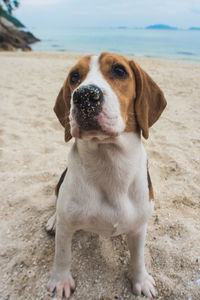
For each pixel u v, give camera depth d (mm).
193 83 1761
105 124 313
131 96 375
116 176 370
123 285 443
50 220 545
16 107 1200
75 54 3707
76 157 391
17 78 1779
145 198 395
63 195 398
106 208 382
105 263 476
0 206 595
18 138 906
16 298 415
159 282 443
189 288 430
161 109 421
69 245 422
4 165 746
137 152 385
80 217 383
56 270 437
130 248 436
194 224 557
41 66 2297
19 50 4820
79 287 436
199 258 475
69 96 417
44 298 418
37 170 729
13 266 462
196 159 810
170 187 679
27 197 621
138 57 3377
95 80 335
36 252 491
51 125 1030
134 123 383
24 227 542
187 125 1083
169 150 861
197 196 648
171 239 518
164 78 1901
